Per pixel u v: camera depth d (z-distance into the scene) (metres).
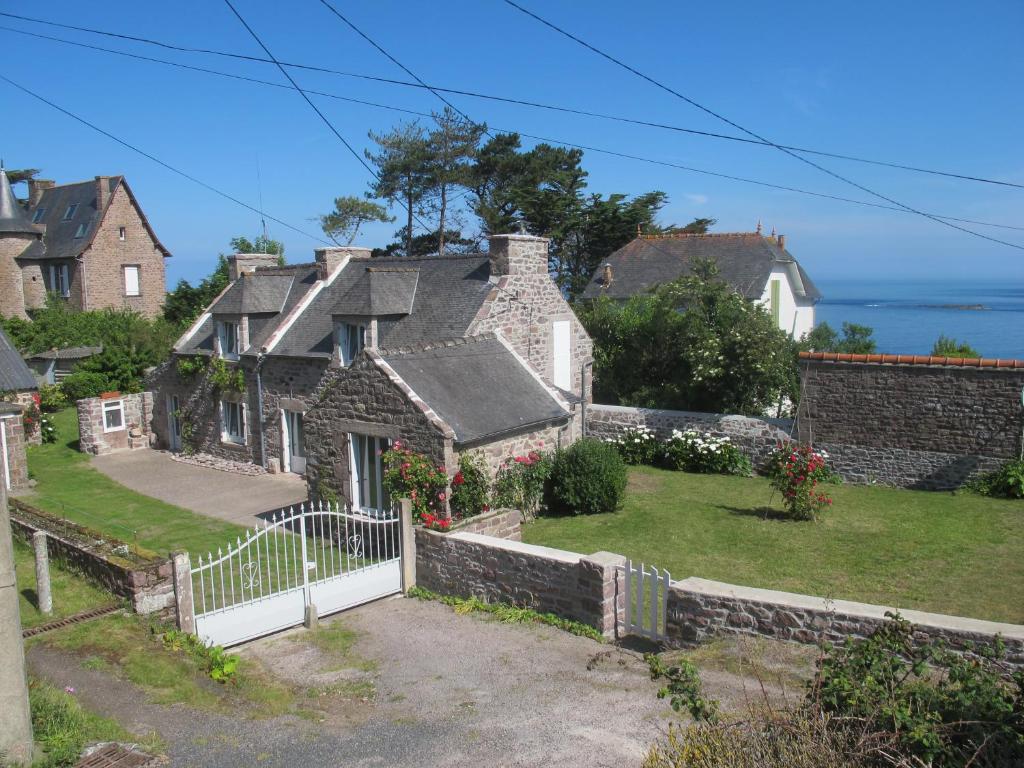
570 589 10.07
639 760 6.28
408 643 9.77
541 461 15.47
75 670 8.32
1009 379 15.78
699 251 33.38
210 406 23.73
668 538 13.72
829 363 17.80
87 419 24.47
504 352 17.03
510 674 8.54
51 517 12.80
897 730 4.53
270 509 17.80
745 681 7.36
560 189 50.31
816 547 12.92
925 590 10.78
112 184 42.72
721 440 19.33
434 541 11.77
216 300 23.92
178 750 6.75
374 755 6.70
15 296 42.03
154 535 15.62
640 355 23.75
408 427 13.59
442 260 21.20
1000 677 5.34
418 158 47.22
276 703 7.91
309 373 20.59
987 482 16.03
